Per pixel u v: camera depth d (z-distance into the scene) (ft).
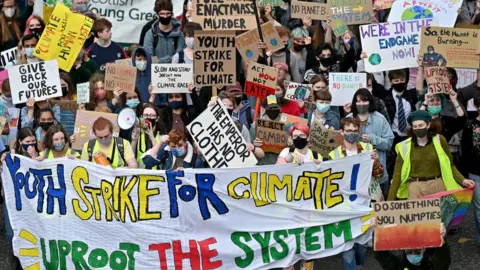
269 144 39.75
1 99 43.57
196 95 42.93
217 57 40.01
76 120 40.14
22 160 37.40
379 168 37.40
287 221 36.58
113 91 42.73
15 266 40.16
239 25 44.24
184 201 36.35
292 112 43.83
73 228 37.19
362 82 43.91
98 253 37.04
